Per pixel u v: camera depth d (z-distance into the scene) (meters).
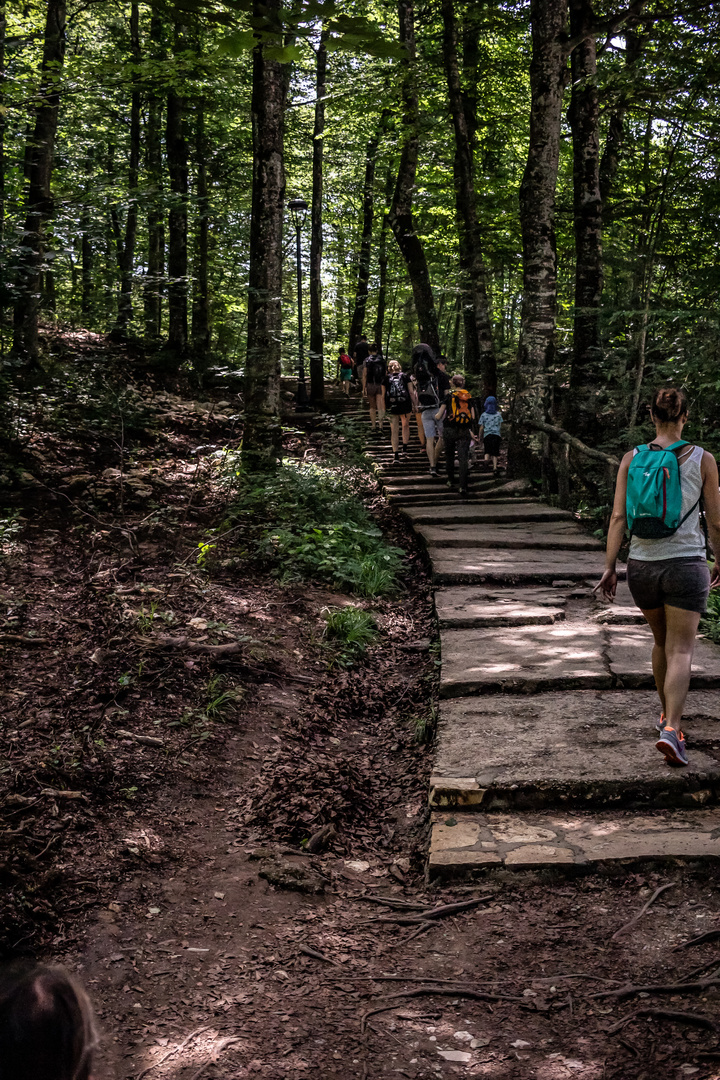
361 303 27.92
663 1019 2.86
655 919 3.47
